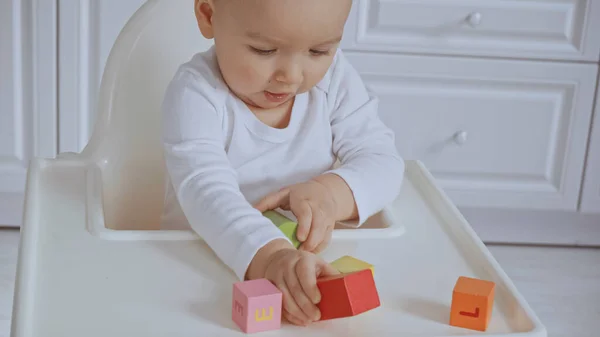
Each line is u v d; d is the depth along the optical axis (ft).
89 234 2.27
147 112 3.08
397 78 5.60
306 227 2.27
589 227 6.16
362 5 5.42
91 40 5.40
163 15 3.07
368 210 2.52
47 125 5.53
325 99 2.83
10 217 5.80
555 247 6.20
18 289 1.89
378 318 1.88
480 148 5.81
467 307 1.84
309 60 2.31
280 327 1.82
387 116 5.68
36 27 5.32
